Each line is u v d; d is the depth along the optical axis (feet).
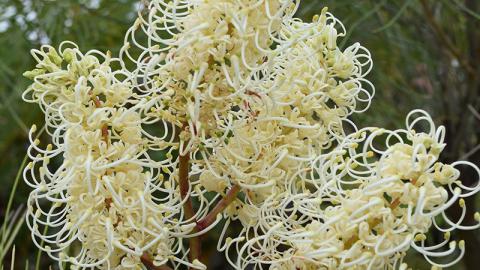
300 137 2.15
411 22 3.39
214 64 2.02
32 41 3.67
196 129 2.06
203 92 2.05
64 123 2.04
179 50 2.02
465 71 3.37
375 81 3.37
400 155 1.95
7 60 3.63
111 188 2.01
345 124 3.25
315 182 2.09
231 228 3.97
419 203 1.91
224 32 2.00
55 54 2.06
